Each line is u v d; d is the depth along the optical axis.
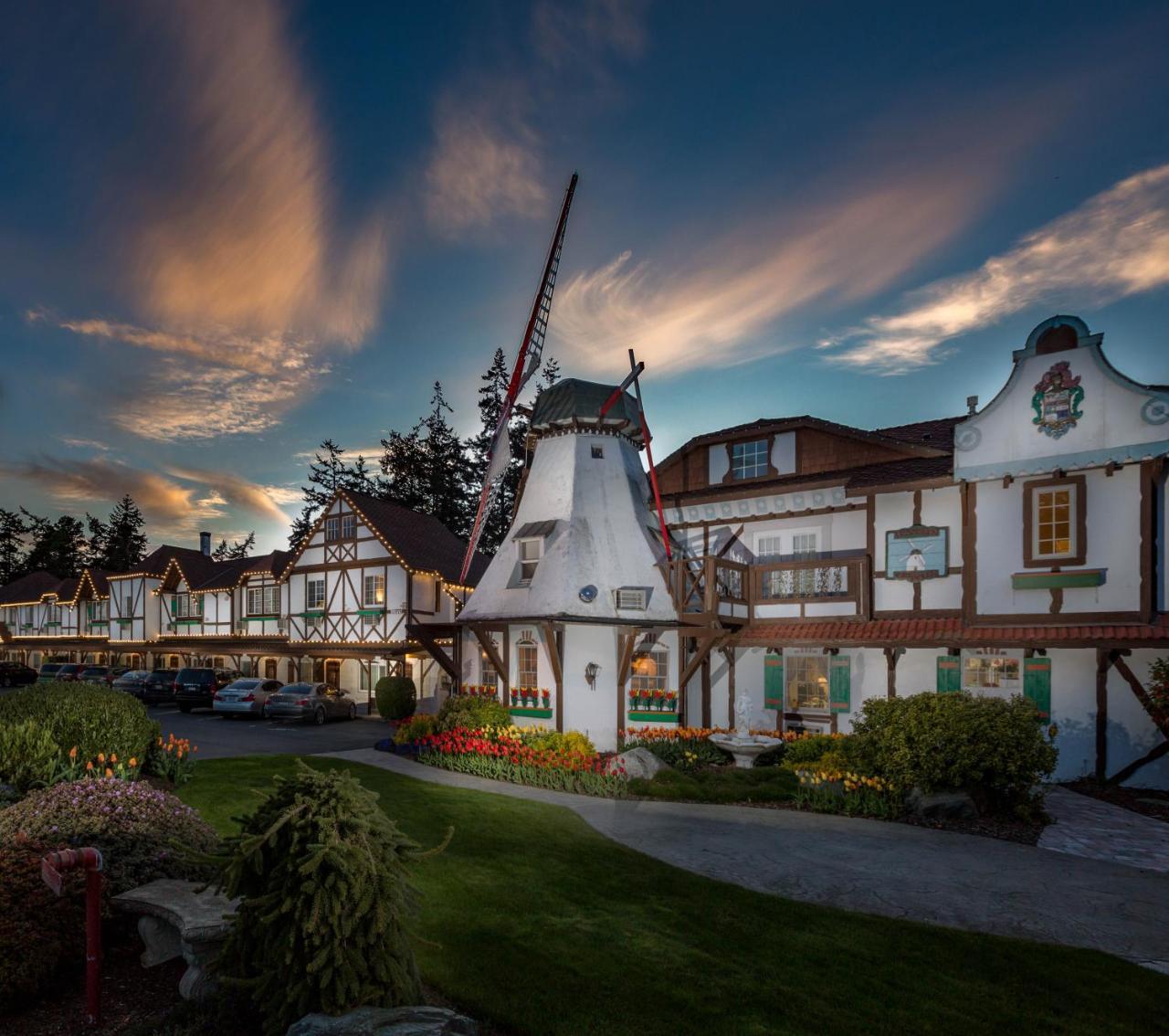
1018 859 9.65
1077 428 15.36
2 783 9.38
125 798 7.10
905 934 7.05
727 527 21.00
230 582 40.84
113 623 48.25
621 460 22.66
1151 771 14.41
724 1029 5.22
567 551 20.38
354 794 4.61
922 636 16.38
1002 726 11.68
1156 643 13.76
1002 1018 5.54
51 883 4.66
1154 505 14.70
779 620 19.17
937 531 17.14
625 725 19.00
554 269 26.30
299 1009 4.11
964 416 22.19
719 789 13.29
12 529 82.06
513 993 5.60
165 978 5.52
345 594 33.22
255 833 4.54
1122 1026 5.47
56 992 5.30
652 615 19.39
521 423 48.47
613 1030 5.14
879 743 12.59
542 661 19.98
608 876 8.55
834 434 19.92
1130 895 8.30
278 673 37.66
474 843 9.66
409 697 25.66
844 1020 5.41
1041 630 15.23
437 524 36.56
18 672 40.28
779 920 7.32
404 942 4.57
